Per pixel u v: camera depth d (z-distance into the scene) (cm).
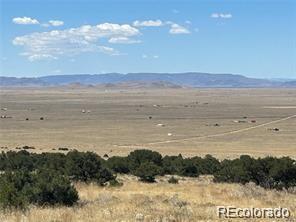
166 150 9406
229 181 3791
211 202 2334
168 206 2125
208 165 4956
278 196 2681
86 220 1758
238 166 3828
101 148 9800
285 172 3362
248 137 12512
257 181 3553
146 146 10475
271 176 3403
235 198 2506
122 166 4653
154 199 2408
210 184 3541
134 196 2548
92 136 12738
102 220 1755
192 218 1802
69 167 3559
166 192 2923
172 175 4775
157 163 5088
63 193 2206
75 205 2186
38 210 1955
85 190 2948
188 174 4788
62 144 10706
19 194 2130
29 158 4819
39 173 2477
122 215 1855
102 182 3516
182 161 4869
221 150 9481
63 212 1912
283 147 10188
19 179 2345
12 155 5262
